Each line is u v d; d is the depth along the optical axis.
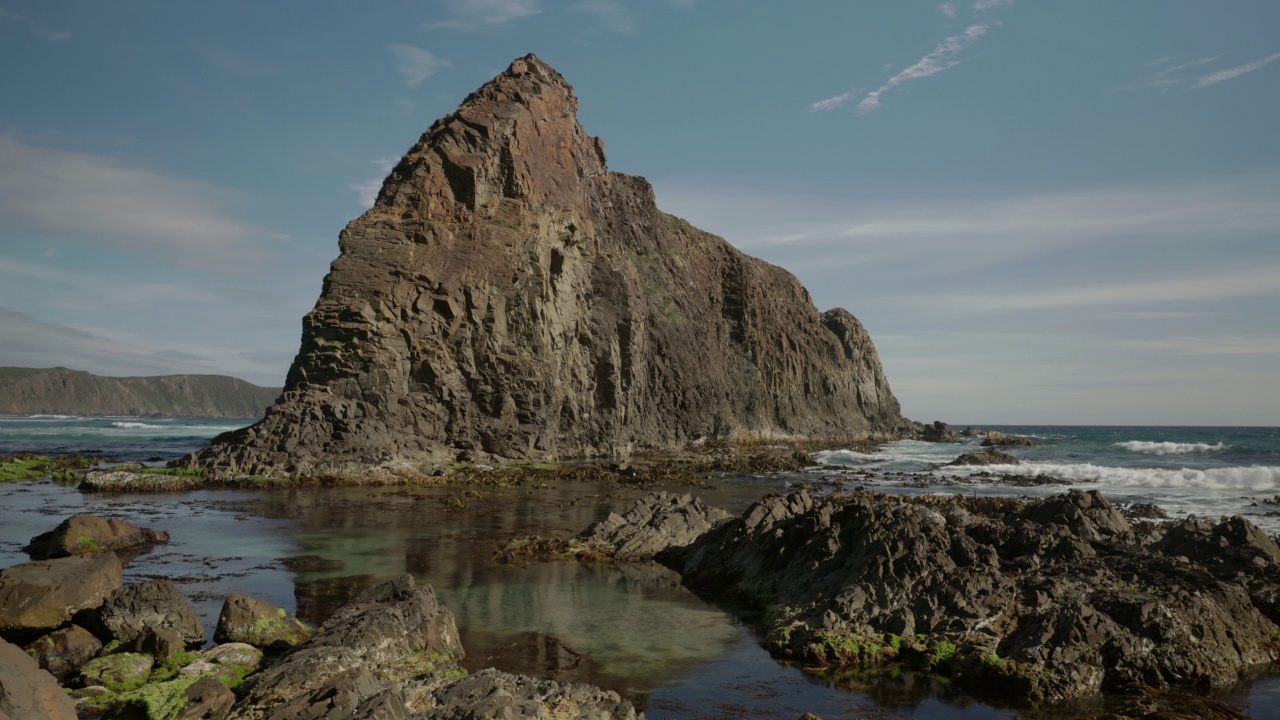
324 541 26.23
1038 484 49.25
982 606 15.84
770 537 21.69
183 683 12.25
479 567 22.83
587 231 73.75
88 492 38.16
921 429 131.12
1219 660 14.59
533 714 10.56
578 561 24.17
